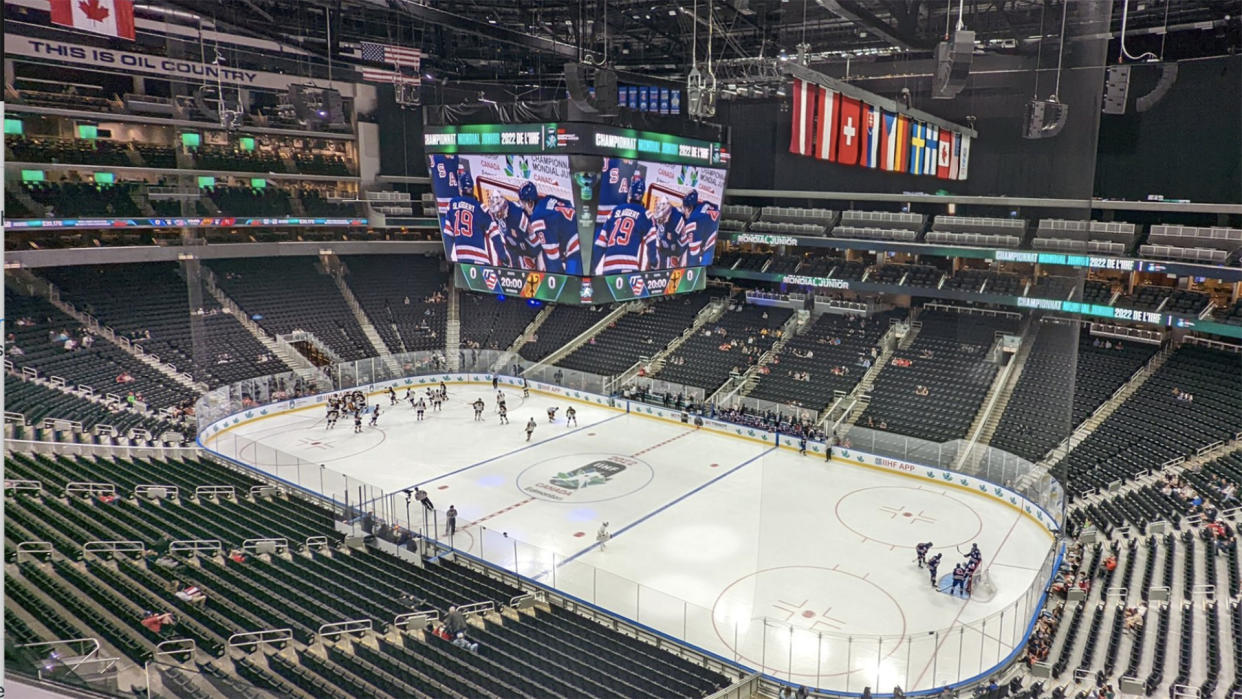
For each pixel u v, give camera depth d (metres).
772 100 40.75
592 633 19.22
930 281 35.38
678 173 34.31
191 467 29.28
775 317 44.94
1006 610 19.33
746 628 19.94
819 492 29.08
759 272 46.69
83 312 41.00
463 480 31.03
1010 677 17.41
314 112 37.66
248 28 38.22
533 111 31.80
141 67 38.03
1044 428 22.31
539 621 19.36
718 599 21.61
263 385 39.62
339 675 14.10
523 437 37.09
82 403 32.34
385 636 16.88
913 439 29.95
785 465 32.59
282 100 38.94
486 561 23.45
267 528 23.34
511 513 27.72
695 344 45.34
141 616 14.95
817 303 43.47
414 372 46.69
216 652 14.41
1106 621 19.08
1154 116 34.66
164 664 12.57
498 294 35.06
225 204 44.00
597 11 37.34
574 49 37.47
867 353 35.75
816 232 39.41
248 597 17.34
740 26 38.12
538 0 37.03
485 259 34.88
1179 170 34.31
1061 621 19.41
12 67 38.19
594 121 30.41
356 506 25.64
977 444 27.19
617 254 32.84
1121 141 35.56
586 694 15.04
